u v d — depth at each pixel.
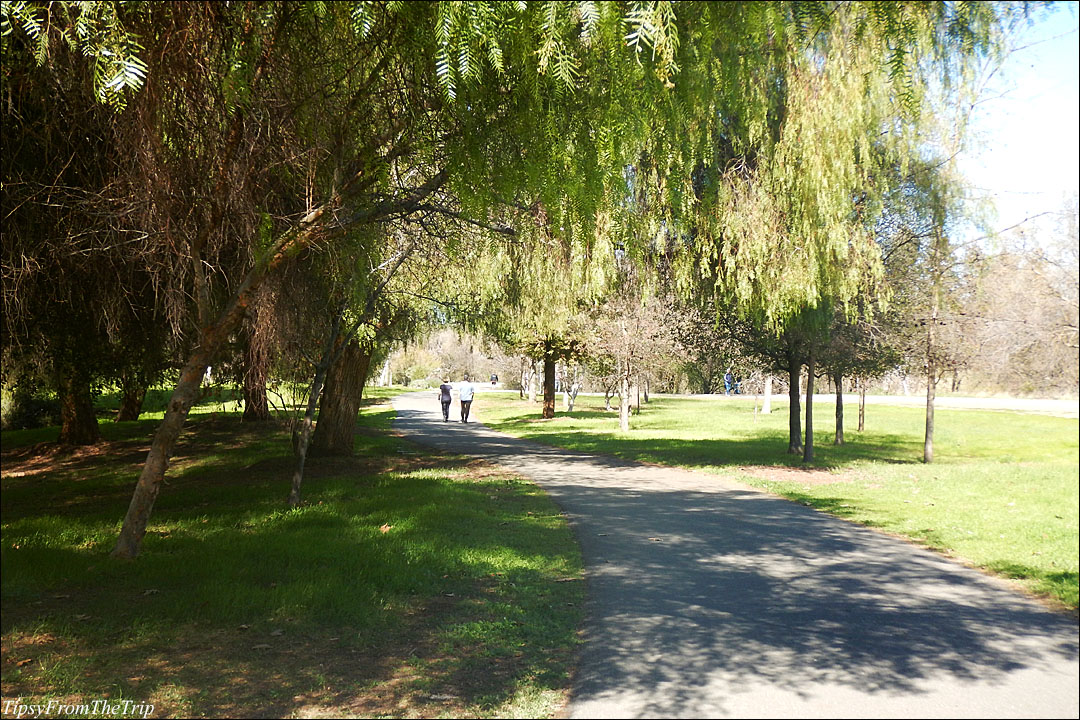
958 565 8.29
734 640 5.66
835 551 8.98
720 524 10.79
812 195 13.75
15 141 7.48
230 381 13.93
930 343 17.77
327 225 7.77
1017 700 4.49
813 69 12.74
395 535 9.11
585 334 31.44
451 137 7.03
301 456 12.05
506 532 9.80
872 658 5.27
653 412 46.75
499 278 15.62
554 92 6.10
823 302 16.75
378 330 16.00
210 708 4.39
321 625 5.87
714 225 13.73
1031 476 15.38
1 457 21.16
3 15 5.13
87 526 9.80
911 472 17.66
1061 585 7.16
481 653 5.36
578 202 6.60
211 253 8.25
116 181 7.20
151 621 5.79
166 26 6.11
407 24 5.80
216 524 9.96
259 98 6.73
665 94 5.99
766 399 45.09
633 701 4.53
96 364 14.04
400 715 4.33
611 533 10.02
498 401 60.50
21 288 8.00
